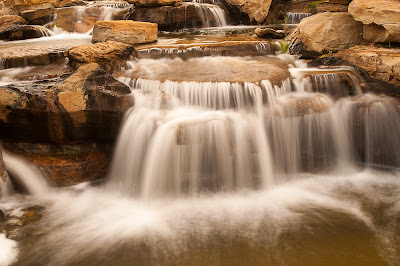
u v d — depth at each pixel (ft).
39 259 16.30
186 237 17.54
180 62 30.32
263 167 22.54
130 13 50.44
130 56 30.99
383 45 29.19
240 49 32.68
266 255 16.06
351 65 28.48
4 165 21.26
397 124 24.50
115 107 23.17
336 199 20.86
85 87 23.39
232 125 22.07
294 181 23.27
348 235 17.34
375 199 20.79
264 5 51.26
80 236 17.92
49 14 53.36
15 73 28.27
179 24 48.55
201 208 20.17
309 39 32.76
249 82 24.80
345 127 24.80
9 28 47.62
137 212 20.15
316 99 24.91
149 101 24.59
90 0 64.13
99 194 22.38
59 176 22.50
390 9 27.25
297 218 18.89
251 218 19.01
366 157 25.14
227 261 15.78
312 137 24.09
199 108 24.77
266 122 23.30
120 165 23.41
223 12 52.21
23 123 22.90
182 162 21.34
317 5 34.42
